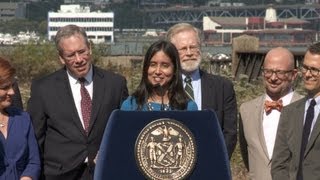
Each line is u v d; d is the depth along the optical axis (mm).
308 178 8102
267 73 8852
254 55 18547
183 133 7141
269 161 8844
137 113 7145
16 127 8641
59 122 8836
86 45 8797
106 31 63719
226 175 7164
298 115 8266
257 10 100062
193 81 9094
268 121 8898
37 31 78875
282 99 8906
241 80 16234
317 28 100625
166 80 7809
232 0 101562
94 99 8852
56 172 8828
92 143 8828
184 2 104562
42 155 8938
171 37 9039
